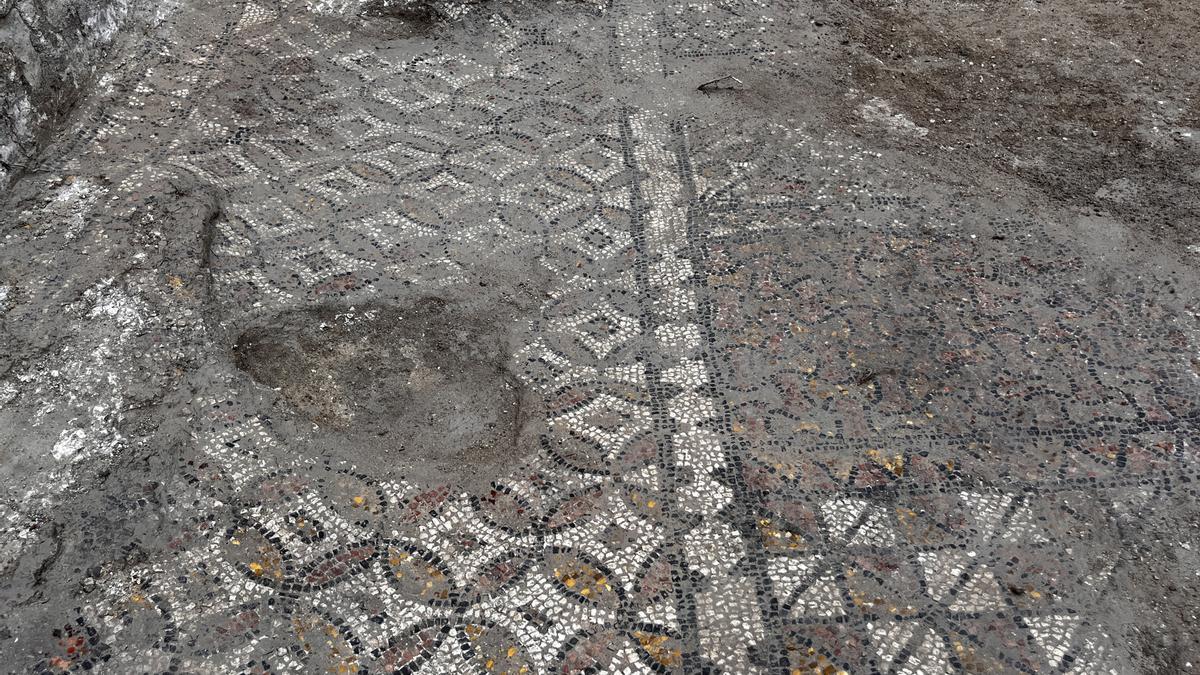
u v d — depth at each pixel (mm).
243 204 3914
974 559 2756
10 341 3189
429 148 4312
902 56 5004
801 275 3688
